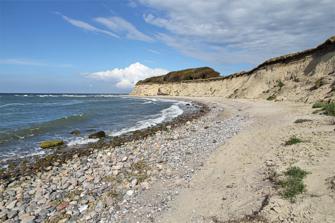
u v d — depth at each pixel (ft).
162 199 26.55
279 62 146.82
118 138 62.80
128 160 41.29
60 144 57.47
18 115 113.91
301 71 119.03
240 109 104.22
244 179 27.27
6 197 29.99
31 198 29.30
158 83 430.20
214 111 114.32
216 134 55.77
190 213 22.99
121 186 30.58
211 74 394.93
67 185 32.04
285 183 22.81
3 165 43.37
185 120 90.89
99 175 34.83
